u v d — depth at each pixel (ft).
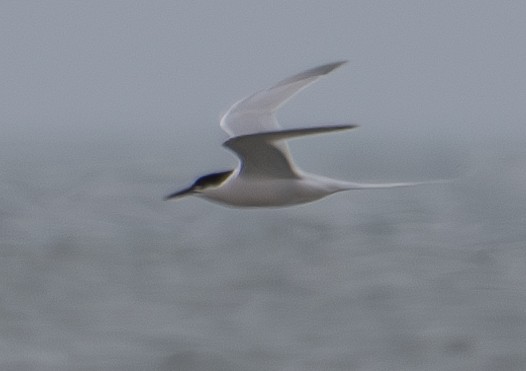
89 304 77.46
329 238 107.14
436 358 63.93
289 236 108.78
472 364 62.85
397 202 142.41
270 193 34.22
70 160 247.50
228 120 36.04
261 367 62.08
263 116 36.06
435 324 70.38
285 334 68.44
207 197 35.22
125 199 145.18
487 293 79.41
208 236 109.81
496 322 71.00
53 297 79.77
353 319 71.56
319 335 68.13
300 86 37.01
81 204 139.13
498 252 97.19
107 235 110.83
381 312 73.61
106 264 93.45
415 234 109.60
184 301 78.02
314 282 84.02
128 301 78.33
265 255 97.35
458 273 87.25
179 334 68.90
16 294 80.64
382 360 63.31
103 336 68.90
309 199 34.14
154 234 111.55
